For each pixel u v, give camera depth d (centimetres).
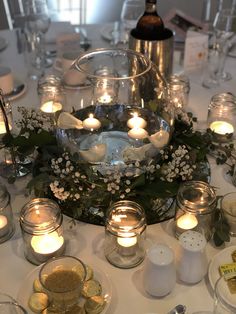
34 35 143
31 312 70
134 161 84
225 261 78
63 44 144
